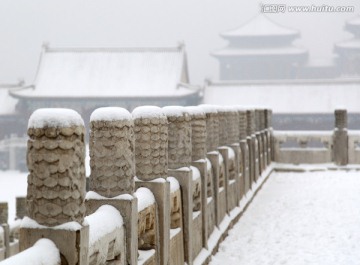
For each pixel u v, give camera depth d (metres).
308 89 110.06
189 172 12.53
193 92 109.06
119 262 8.25
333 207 21.58
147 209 9.76
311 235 17.27
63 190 6.41
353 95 108.19
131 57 119.88
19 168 103.56
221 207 17.72
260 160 29.36
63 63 118.94
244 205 21.36
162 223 10.39
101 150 8.52
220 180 17.75
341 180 29.45
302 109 107.38
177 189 12.07
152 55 119.44
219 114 18.69
